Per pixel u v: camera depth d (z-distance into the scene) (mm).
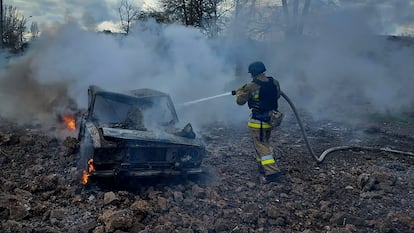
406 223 4562
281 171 6188
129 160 4828
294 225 4551
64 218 4293
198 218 4496
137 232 4059
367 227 4555
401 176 6176
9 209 4215
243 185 5512
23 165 5789
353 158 7035
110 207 4566
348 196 5344
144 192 4977
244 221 4477
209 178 5613
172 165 5051
